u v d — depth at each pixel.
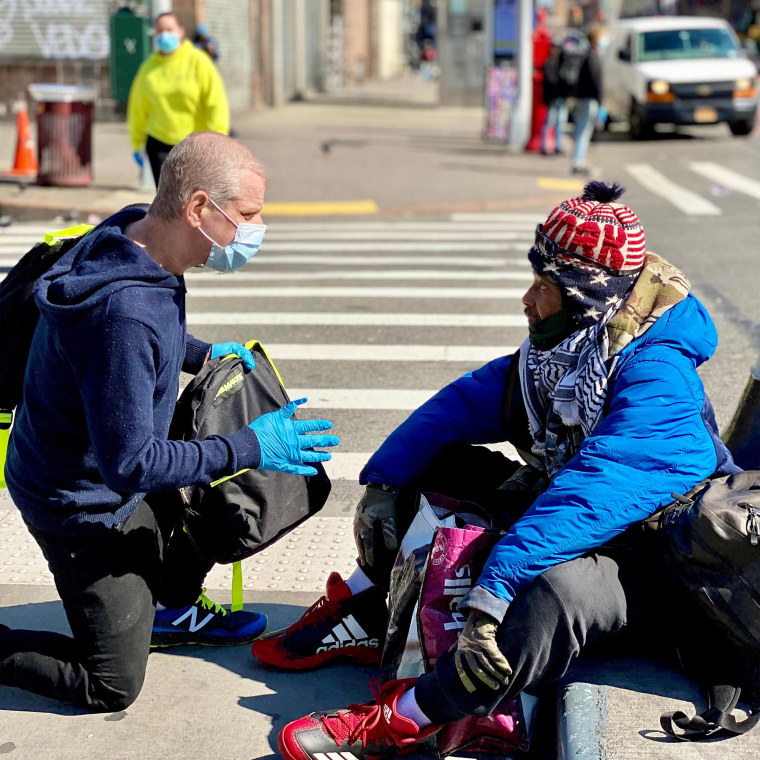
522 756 3.83
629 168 21.55
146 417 3.54
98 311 3.47
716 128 29.72
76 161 17.22
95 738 4.00
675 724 3.59
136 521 4.00
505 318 10.43
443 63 36.69
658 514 3.72
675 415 3.68
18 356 3.90
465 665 3.51
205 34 21.12
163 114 13.43
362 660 4.51
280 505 4.21
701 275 12.25
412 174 19.83
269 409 4.29
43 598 5.08
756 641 3.57
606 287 3.82
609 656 3.92
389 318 10.41
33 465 3.79
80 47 26.20
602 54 29.66
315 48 46.72
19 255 13.36
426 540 3.98
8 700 4.25
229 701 4.25
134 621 4.00
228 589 5.17
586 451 3.67
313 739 3.72
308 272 12.59
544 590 3.50
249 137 25.12
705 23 27.70
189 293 11.47
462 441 4.44
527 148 23.42
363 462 6.82
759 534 3.44
